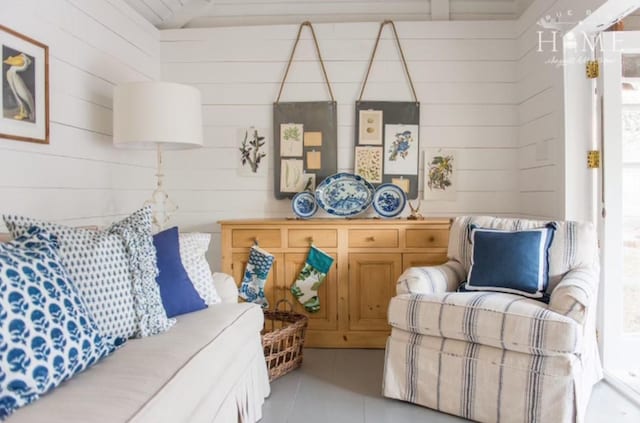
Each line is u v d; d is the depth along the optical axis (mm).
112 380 1260
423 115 3297
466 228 2629
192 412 1322
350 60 3303
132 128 2357
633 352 2521
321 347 2939
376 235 2914
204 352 1525
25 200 2035
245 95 3344
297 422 1976
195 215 3363
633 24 3020
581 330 1821
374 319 2928
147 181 3207
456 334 2023
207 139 3359
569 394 1796
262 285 2869
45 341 1203
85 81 2480
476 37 3281
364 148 3281
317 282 2893
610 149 2494
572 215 2594
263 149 3344
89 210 2525
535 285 2188
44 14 2146
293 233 2934
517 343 1869
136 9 3076
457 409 2027
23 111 1997
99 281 1573
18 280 1228
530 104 3062
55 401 1135
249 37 3334
